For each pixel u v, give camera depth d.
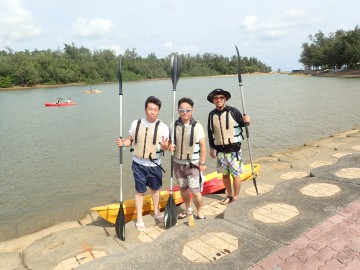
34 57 90.75
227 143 5.15
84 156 12.49
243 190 6.77
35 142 15.63
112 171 10.38
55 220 7.12
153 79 114.44
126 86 76.12
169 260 3.42
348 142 11.42
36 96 50.06
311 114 20.55
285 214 4.28
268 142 13.73
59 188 9.12
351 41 76.12
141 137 4.61
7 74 80.56
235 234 3.85
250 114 21.83
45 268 4.19
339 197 4.68
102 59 101.62
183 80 100.88
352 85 43.28
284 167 8.91
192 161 4.52
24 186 9.42
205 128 16.88
